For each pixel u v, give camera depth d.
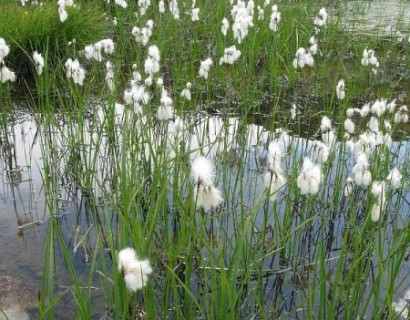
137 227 0.60
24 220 1.01
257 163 1.27
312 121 1.62
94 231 0.97
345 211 1.07
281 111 1.66
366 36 2.52
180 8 2.61
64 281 0.82
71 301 0.77
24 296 0.79
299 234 0.88
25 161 1.28
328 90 1.89
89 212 1.04
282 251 0.88
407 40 2.38
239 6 1.97
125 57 2.09
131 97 1.06
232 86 1.85
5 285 0.80
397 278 0.84
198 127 1.48
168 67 2.00
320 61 2.21
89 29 2.12
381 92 1.91
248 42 2.08
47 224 0.99
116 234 0.94
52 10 2.03
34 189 1.14
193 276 0.83
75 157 1.15
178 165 0.88
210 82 1.75
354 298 0.67
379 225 0.67
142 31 1.62
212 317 0.60
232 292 0.58
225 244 0.78
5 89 1.73
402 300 0.77
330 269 0.87
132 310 0.63
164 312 0.65
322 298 0.68
